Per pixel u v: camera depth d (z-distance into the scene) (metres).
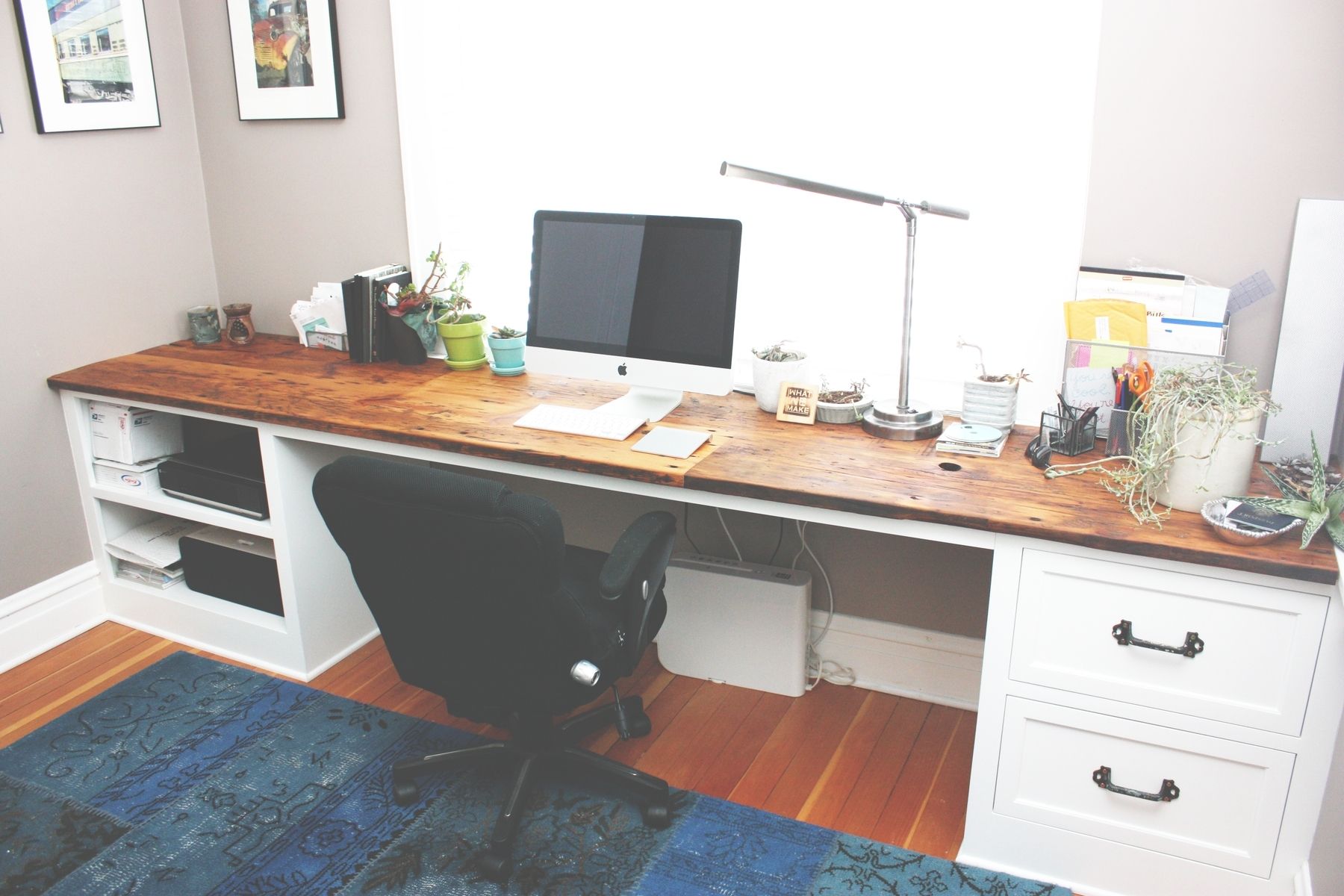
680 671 2.72
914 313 2.40
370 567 1.89
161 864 2.06
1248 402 1.79
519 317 2.88
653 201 2.61
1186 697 1.79
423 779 2.32
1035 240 2.19
